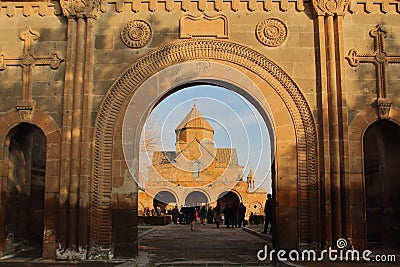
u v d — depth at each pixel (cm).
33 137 1820
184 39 1584
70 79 1548
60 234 1461
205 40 1583
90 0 1571
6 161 1574
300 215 1508
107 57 1577
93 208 1488
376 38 1594
